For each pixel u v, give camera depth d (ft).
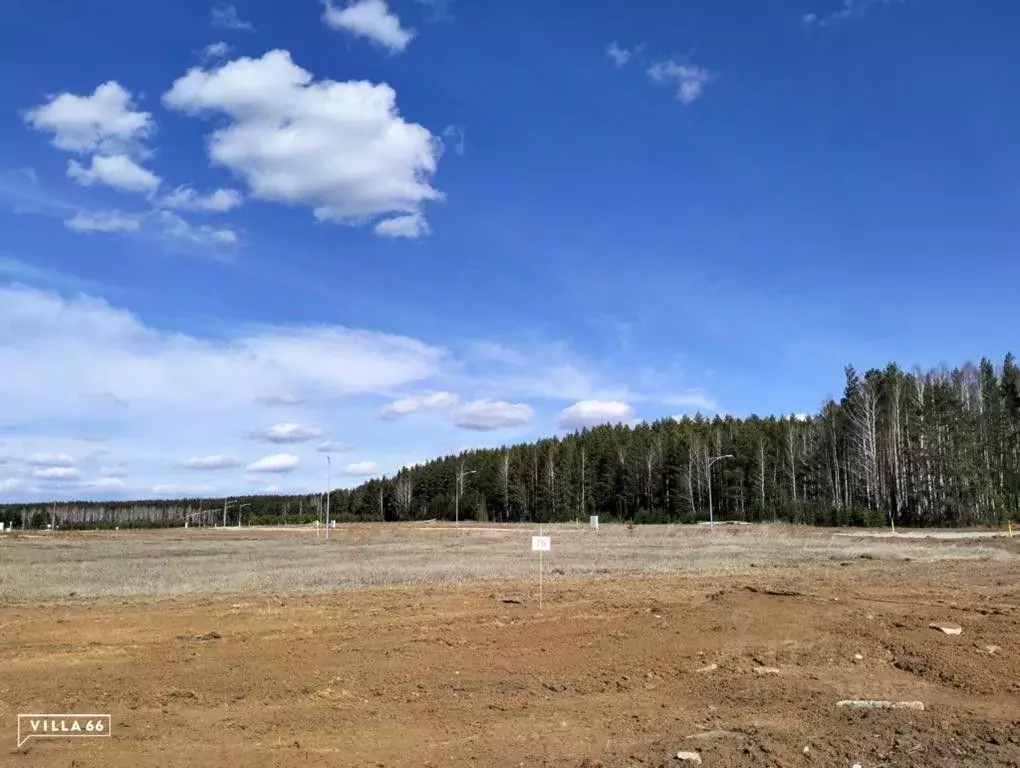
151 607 54.95
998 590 62.39
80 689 30.94
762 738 24.82
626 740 25.04
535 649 38.93
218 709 28.25
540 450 419.74
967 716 27.53
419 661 36.11
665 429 411.34
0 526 319.06
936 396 241.76
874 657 37.63
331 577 79.41
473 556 115.14
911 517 238.89
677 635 42.34
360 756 23.30
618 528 229.86
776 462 317.63
